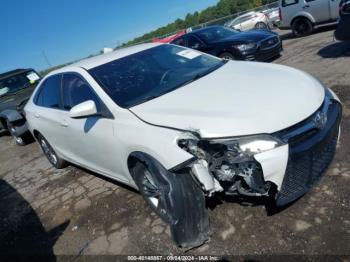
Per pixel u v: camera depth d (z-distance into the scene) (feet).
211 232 9.82
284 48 35.99
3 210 16.06
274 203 9.79
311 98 9.87
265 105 9.41
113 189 14.49
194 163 8.97
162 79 12.53
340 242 8.68
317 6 38.29
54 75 15.88
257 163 8.52
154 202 11.21
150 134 9.81
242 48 29.25
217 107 9.68
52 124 15.58
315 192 10.65
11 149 27.20
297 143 8.93
